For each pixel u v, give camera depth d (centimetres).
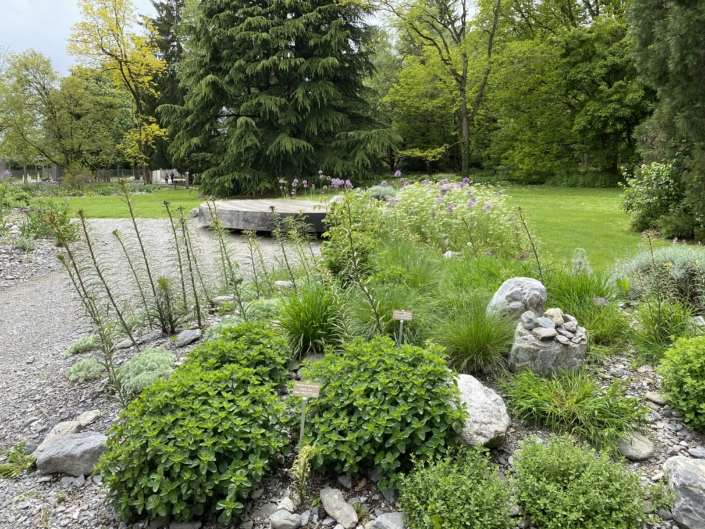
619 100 1972
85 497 243
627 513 197
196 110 1930
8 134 2719
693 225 808
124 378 337
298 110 1936
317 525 212
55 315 548
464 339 312
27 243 848
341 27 2020
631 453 244
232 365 273
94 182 2711
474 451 221
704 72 739
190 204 1542
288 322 346
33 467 270
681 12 741
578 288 398
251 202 1155
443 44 2364
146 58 2491
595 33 2009
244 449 219
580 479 206
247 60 1950
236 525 214
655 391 296
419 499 205
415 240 632
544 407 265
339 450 229
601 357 327
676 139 889
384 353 263
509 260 514
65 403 335
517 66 2119
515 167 2523
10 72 2669
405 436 220
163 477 209
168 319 427
